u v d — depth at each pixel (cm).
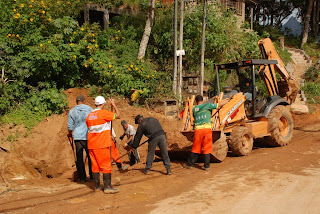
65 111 914
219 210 431
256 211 421
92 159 546
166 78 1258
